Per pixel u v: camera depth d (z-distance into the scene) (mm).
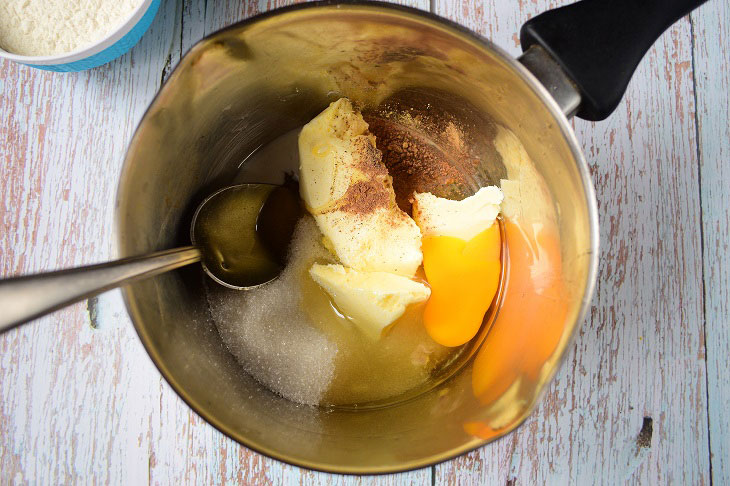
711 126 383
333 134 353
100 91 382
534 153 322
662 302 378
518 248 355
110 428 372
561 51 294
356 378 351
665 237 380
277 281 352
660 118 383
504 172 355
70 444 371
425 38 307
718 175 381
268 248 352
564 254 309
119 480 370
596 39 295
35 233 378
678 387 375
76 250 378
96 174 380
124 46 360
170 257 295
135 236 300
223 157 356
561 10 298
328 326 353
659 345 377
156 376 373
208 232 342
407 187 374
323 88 354
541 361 305
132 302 289
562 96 297
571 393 375
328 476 369
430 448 307
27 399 372
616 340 377
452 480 371
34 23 358
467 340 358
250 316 349
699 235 380
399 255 346
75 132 381
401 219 351
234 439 301
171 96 299
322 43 319
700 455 373
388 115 375
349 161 352
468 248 358
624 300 378
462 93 337
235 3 382
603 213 381
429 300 354
